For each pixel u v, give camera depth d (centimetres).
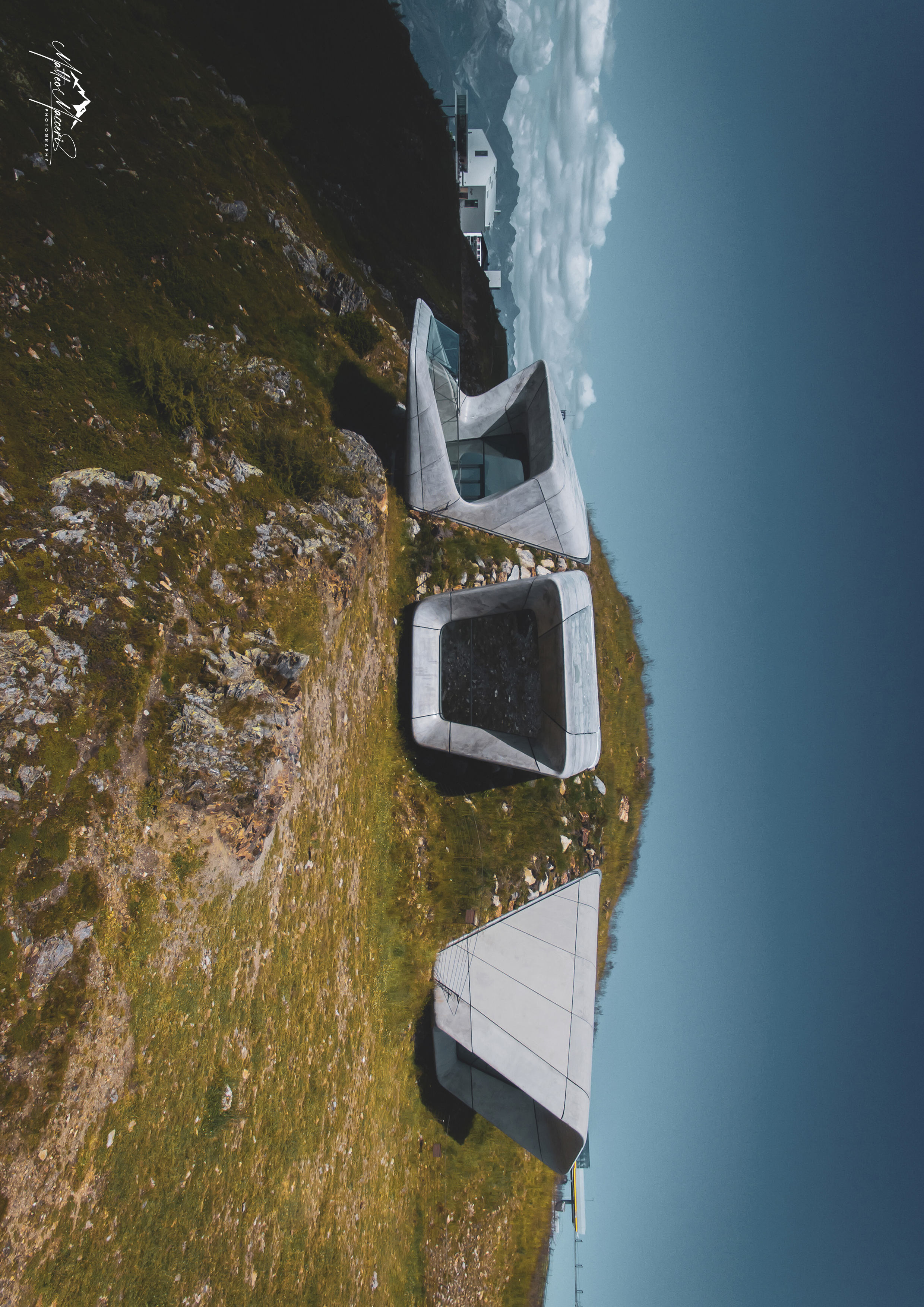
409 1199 1536
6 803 659
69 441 931
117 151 1434
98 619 805
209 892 884
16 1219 585
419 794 1700
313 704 1236
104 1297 658
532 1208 2066
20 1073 613
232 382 1423
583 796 2264
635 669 3072
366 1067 1370
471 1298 1681
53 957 660
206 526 1073
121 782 777
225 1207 856
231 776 907
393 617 1762
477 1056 1550
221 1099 865
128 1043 733
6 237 1032
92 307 1134
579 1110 1544
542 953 1669
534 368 2039
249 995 973
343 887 1343
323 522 1400
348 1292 1148
